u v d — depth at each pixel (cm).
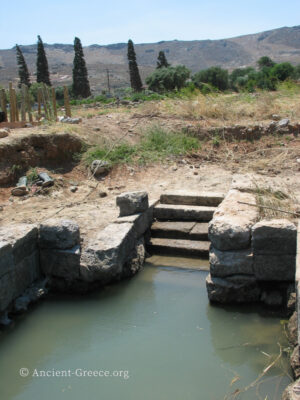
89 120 1276
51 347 546
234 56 19788
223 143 1138
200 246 735
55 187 935
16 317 608
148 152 1090
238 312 585
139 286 663
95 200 888
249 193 730
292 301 547
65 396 464
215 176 963
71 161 1041
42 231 664
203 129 1176
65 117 1284
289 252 571
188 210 794
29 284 655
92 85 6906
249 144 1123
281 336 529
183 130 1187
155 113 1326
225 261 593
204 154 1098
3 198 894
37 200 889
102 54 19900
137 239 734
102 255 642
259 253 579
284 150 1059
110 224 714
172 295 634
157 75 2414
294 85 1520
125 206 745
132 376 484
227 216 625
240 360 497
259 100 1330
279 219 601
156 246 754
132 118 1299
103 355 522
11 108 1160
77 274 658
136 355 517
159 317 586
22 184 924
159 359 508
